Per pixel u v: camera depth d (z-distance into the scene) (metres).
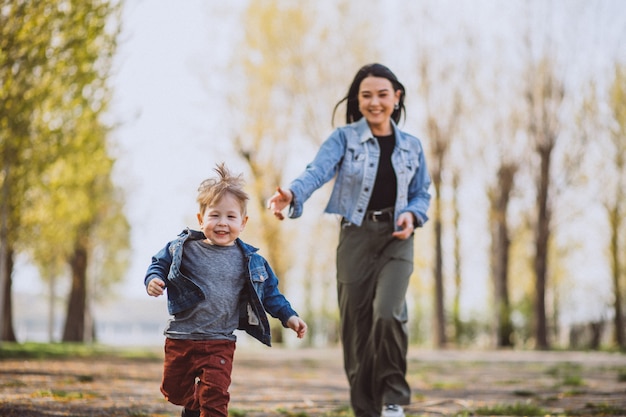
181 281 3.77
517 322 28.88
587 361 15.72
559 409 6.34
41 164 11.98
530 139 24.72
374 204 5.00
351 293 5.04
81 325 25.27
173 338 3.80
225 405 3.71
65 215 15.60
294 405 6.59
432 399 7.31
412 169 5.09
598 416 5.83
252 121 26.23
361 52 24.84
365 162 5.00
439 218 25.84
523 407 6.09
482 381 9.95
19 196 12.66
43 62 9.56
